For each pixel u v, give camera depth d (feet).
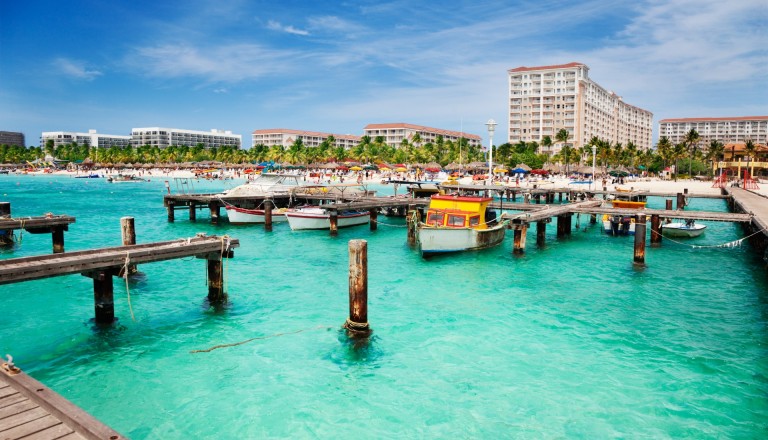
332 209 117.70
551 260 90.38
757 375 43.39
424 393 40.83
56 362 45.42
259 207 146.51
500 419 37.06
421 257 92.02
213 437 34.73
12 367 28.89
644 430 35.42
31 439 22.08
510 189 179.93
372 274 79.15
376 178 360.89
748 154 352.28
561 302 64.34
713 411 37.70
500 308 61.72
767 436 34.45
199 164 526.16
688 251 100.73
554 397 40.01
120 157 640.99
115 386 41.34
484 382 42.55
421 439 34.81
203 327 54.44
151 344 49.73
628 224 120.57
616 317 58.49
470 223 95.81
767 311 61.00
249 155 583.99
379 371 44.60
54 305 60.54
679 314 59.67
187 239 60.90
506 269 82.94
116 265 51.13
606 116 653.30
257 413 37.81
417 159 497.46
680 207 174.70
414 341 51.08
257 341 50.83
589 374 43.83
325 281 74.43
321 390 41.29
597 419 36.91
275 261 88.74
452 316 58.59
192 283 71.72
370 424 36.55
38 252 96.27
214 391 40.91
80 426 22.70
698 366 45.21
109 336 51.49
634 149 474.49
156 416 37.14
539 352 48.44
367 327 51.06
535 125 565.94
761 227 83.56
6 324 54.19
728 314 59.72
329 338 51.62
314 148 547.49
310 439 34.73
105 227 133.18
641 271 82.02
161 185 348.79
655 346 49.83
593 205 133.18
